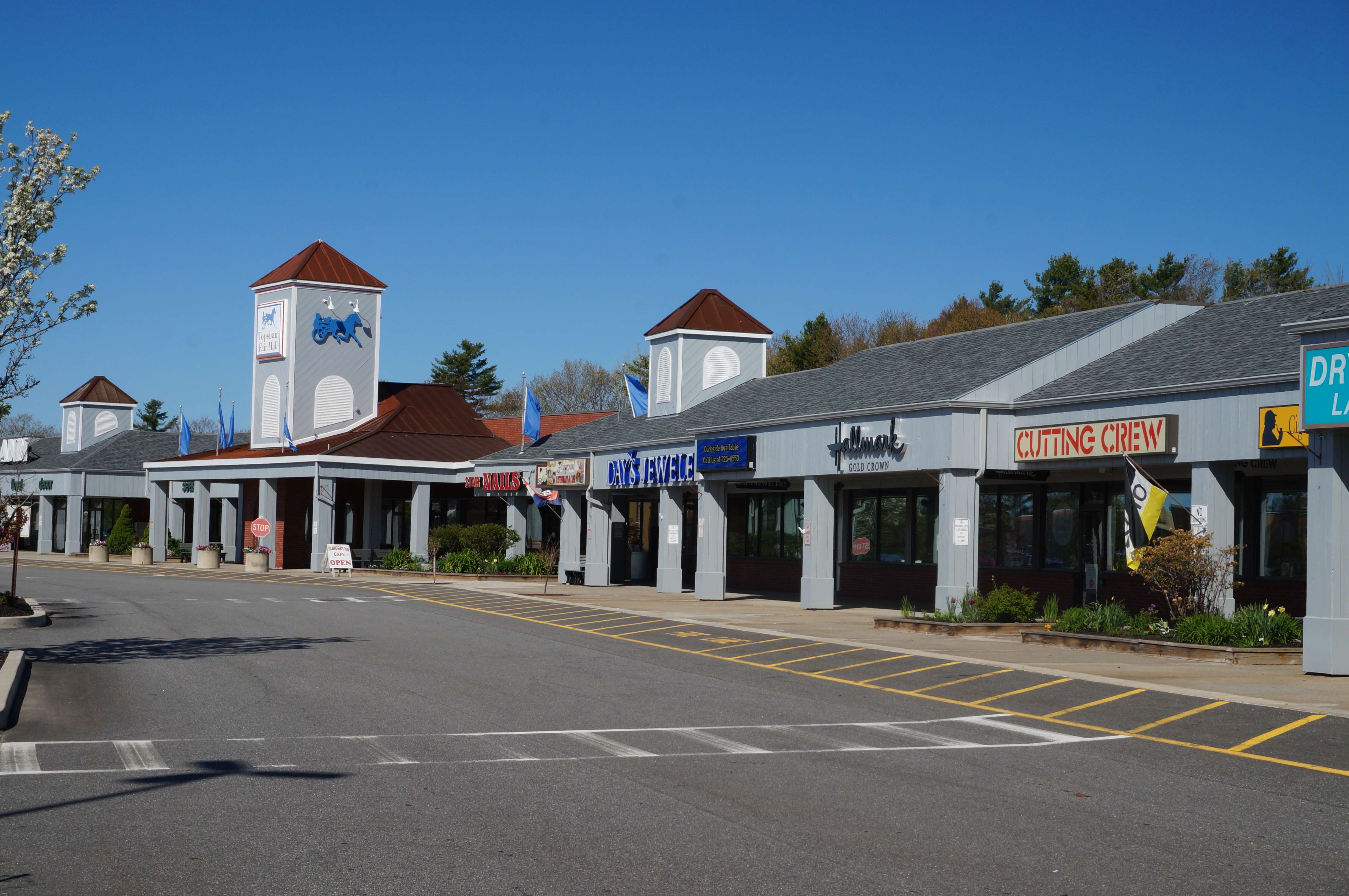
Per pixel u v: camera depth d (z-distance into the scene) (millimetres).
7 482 63656
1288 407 19266
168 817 8250
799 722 12906
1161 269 61812
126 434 68625
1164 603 24344
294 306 51250
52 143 18000
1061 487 27234
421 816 8352
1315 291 25141
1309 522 16453
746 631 23250
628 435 39250
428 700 14062
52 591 33875
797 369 68875
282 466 47312
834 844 7738
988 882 6938
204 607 28141
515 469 43938
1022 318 64375
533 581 41094
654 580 42188
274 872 6984
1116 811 8781
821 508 28797
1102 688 15344
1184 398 21156
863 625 24625
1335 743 11695
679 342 40156
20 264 17609
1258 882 7020
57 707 13180
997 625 22375
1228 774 10203
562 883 6820
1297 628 18719
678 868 7152
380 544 53094
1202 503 20781
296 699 13883
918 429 25406
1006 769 10352
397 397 54781
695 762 10469
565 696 14586
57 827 7949
